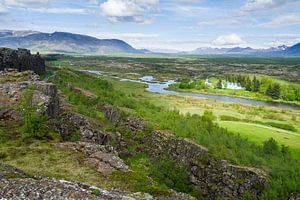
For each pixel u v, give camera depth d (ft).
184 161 286.87
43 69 545.44
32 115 203.10
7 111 212.64
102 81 536.01
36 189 102.78
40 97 234.99
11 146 176.24
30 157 161.48
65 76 501.56
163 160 291.99
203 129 336.29
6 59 384.27
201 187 265.54
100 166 160.76
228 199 244.63
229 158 270.46
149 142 319.68
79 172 151.23
